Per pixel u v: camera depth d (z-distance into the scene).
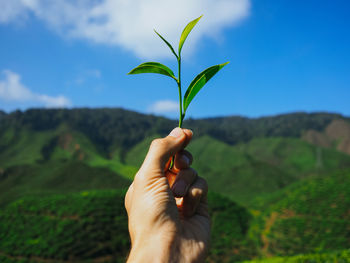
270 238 36.19
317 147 155.25
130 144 149.12
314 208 41.59
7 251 28.53
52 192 66.00
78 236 30.81
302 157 144.38
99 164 117.56
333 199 42.59
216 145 144.38
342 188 44.97
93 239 30.67
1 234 31.95
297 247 32.88
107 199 39.56
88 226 32.78
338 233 33.91
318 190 47.00
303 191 48.34
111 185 71.06
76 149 133.00
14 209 37.72
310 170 130.12
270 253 33.00
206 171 112.12
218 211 43.44
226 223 40.31
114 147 145.75
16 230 32.59
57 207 37.19
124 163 124.12
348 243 31.64
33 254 27.98
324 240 33.12
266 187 81.19
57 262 27.00
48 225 33.09
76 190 67.69
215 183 89.31
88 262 27.36
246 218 44.38
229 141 178.25
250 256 32.59
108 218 34.94
